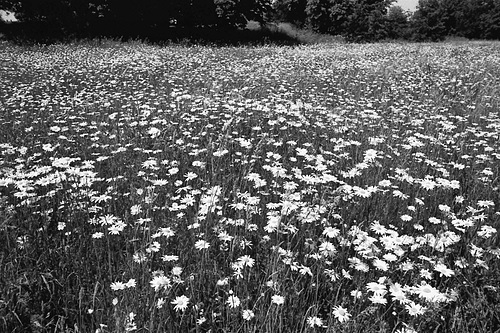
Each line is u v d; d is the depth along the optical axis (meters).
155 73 13.03
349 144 5.34
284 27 47.12
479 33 51.66
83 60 16.25
